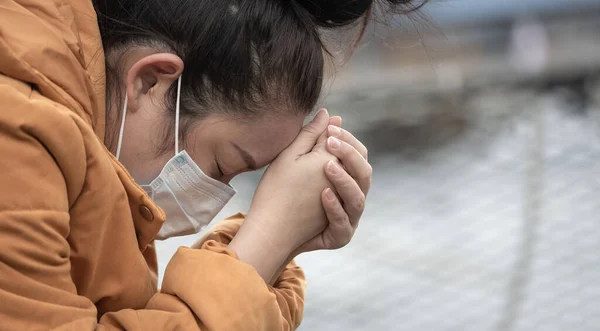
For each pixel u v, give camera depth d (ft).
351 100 19.90
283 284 5.68
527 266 14.37
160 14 4.79
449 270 14.55
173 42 4.81
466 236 15.58
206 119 4.89
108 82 4.88
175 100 4.88
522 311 13.30
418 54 21.77
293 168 5.19
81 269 4.52
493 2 24.39
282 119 5.00
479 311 13.33
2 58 4.18
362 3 5.09
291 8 4.97
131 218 4.62
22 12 4.35
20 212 4.02
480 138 18.85
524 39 23.93
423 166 18.62
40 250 4.09
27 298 4.09
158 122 4.90
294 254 5.38
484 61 23.21
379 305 13.60
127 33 4.83
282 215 5.10
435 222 16.16
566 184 16.44
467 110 19.49
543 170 16.85
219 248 4.83
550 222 15.52
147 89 4.91
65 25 4.50
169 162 4.93
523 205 16.15
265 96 4.86
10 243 4.00
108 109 4.89
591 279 14.05
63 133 4.17
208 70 4.78
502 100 19.57
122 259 4.59
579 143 17.74
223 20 4.76
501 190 16.87
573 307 13.37
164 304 4.57
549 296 13.65
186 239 13.15
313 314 13.33
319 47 5.05
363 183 5.37
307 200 5.17
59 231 4.20
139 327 4.42
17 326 4.07
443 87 19.97
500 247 15.03
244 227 5.08
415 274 14.43
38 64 4.29
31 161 4.08
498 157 17.94
